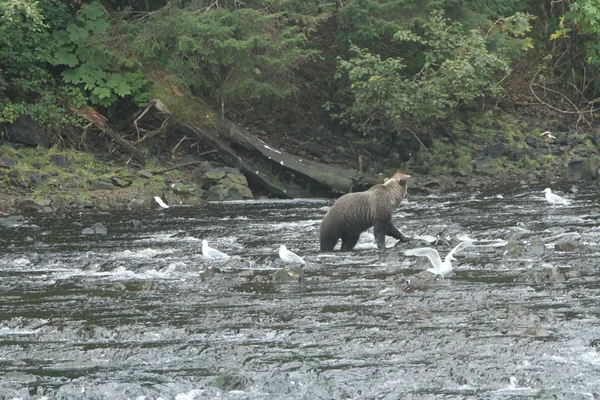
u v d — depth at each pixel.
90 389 21.39
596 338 23.92
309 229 48.00
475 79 70.75
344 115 76.88
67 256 40.16
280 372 22.09
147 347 24.30
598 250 37.44
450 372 21.83
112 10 73.00
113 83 67.44
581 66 91.25
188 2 69.38
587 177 69.88
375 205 40.84
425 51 74.94
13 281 34.62
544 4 92.94
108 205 59.81
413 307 27.61
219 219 53.09
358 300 29.17
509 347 23.45
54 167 63.03
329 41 80.00
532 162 73.94
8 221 52.25
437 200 60.38
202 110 67.12
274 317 27.09
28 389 21.45
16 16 61.16
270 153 66.06
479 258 36.41
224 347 24.11
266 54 66.31
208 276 34.44
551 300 28.34
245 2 69.25
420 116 71.56
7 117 63.97
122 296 31.05
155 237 46.03
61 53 67.31
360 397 20.69
